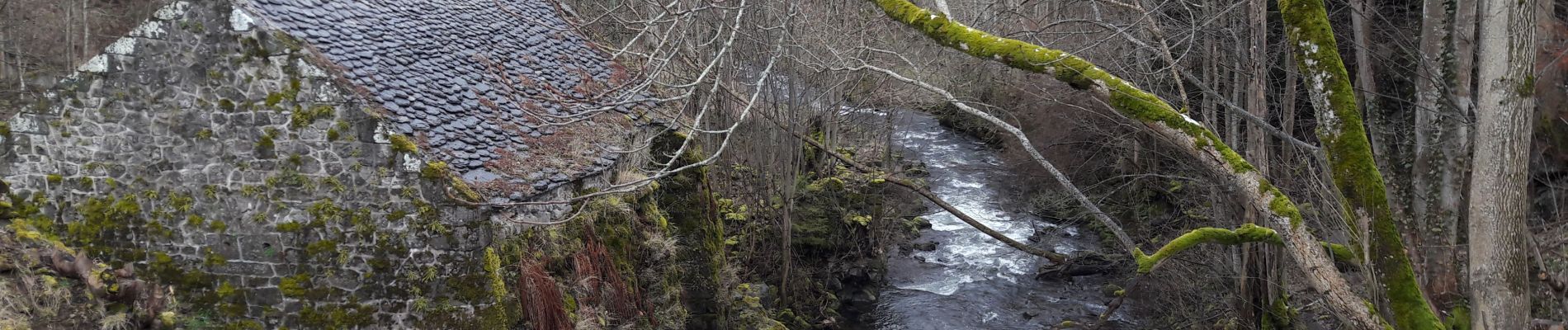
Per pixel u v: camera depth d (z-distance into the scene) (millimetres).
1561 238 11281
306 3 9453
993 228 22328
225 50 8555
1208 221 15820
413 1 11516
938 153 28094
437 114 9180
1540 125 12828
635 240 11523
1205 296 15508
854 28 17266
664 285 11812
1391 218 7980
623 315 10570
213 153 8688
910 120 29281
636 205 11648
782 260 17328
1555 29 12828
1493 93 7402
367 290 8570
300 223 8602
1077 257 19188
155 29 8641
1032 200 22109
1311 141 15250
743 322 14000
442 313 8500
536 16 13523
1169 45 13938
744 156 18734
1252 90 12391
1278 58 14828
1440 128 9852
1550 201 12625
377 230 8508
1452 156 9781
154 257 8828
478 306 8484
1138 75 13148
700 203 13094
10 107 17422
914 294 18750
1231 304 14508
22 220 8555
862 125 22641
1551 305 10133
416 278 8500
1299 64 7988
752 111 16875
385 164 8461
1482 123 7520
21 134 8891
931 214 23344
